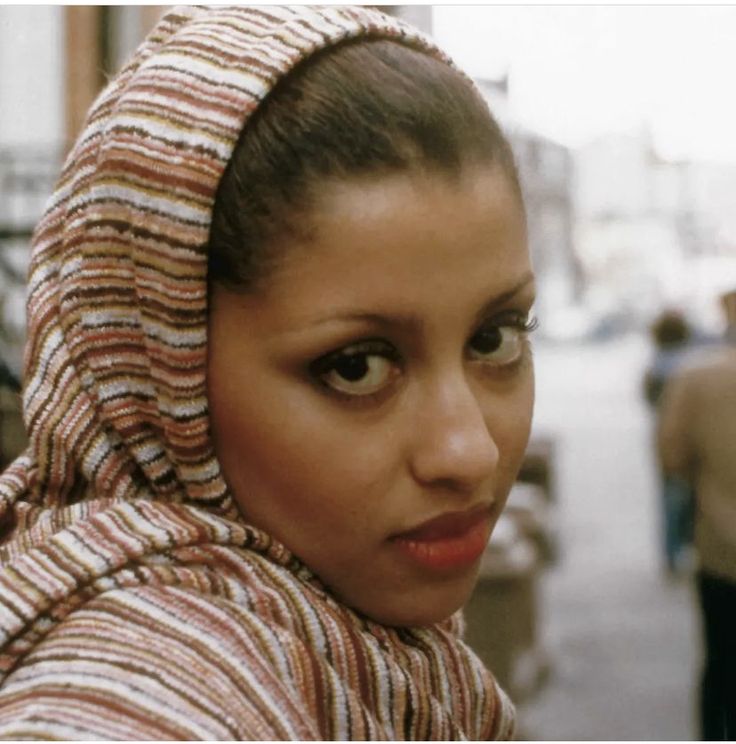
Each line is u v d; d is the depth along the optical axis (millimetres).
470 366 752
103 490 816
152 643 632
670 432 3842
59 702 600
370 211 690
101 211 783
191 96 738
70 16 5891
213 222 724
